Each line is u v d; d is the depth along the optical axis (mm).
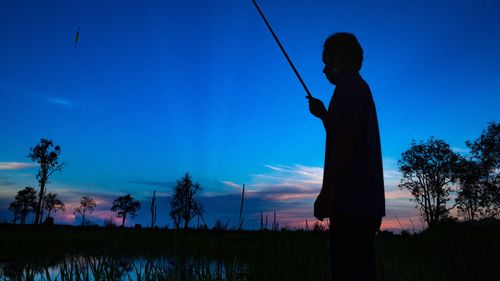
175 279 3129
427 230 10508
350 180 1880
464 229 10125
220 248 3424
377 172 1978
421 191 40656
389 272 4590
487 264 5895
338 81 2018
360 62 2145
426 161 40469
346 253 1858
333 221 1901
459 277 5355
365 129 1932
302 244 4887
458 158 39719
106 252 2984
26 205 52875
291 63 2420
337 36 2141
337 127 1844
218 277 3488
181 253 3244
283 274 4168
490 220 10445
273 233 4969
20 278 2742
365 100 1944
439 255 7180
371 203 1883
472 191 38469
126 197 65750
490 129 38969
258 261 4121
